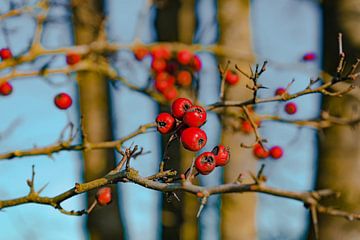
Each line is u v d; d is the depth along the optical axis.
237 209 5.91
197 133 2.32
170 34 5.89
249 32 6.03
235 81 4.66
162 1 5.75
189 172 2.20
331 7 4.70
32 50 4.27
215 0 6.18
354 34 4.51
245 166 5.81
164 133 2.46
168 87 4.94
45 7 4.32
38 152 3.63
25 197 2.66
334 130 4.41
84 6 5.68
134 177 2.31
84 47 4.57
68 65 4.65
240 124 4.38
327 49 4.66
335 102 4.37
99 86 6.20
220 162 2.40
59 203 2.63
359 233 4.23
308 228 4.50
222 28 5.98
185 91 5.01
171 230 5.72
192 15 6.05
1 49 4.29
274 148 4.38
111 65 4.94
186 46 5.10
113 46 4.71
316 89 2.91
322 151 4.50
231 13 5.95
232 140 5.84
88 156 6.04
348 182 4.29
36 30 4.28
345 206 4.27
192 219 5.70
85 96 6.17
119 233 6.01
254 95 3.05
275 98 3.03
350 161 4.35
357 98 4.30
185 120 2.40
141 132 3.67
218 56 5.74
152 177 2.32
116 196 6.07
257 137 3.29
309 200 2.00
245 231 5.91
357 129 4.36
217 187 2.12
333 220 4.27
